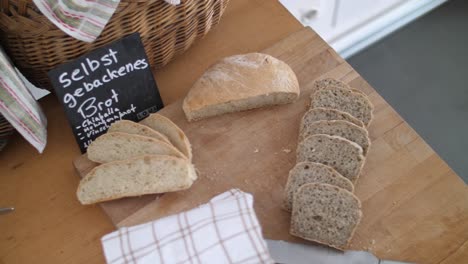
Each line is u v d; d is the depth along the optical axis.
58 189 0.84
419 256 0.75
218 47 0.97
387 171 0.82
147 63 0.84
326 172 0.78
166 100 0.92
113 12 0.72
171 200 0.80
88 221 0.81
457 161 1.44
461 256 0.75
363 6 1.53
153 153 0.81
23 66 0.81
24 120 0.77
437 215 0.78
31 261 0.78
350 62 1.64
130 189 0.79
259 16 1.00
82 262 0.78
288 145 0.85
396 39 1.67
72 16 0.71
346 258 0.74
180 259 0.72
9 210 0.81
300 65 0.93
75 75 0.79
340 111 0.84
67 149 0.88
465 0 1.73
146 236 0.74
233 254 0.71
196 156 0.84
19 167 0.86
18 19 0.72
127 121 0.83
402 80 1.59
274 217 0.79
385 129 0.86
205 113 0.87
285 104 0.89
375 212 0.79
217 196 0.76
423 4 1.68
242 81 0.86
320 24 1.50
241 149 0.85
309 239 0.76
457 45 1.65
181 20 0.84
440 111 1.52
